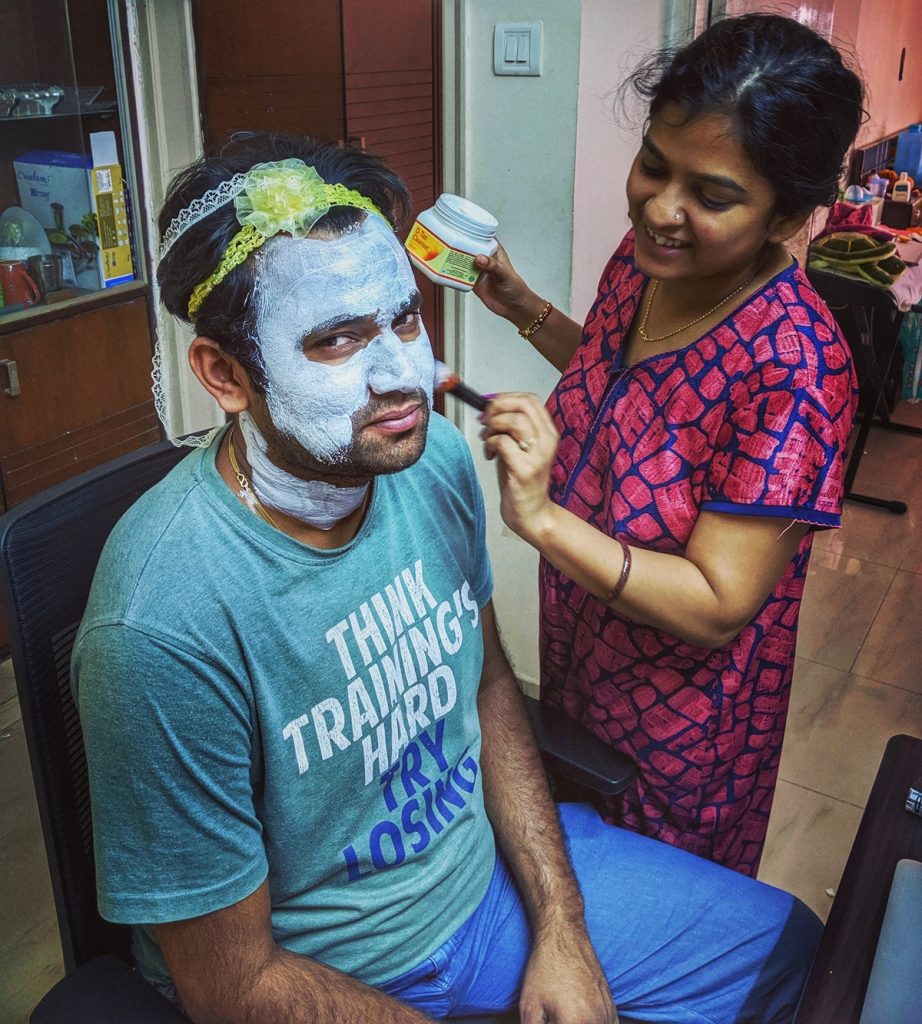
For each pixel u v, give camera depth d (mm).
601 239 2051
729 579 970
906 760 1016
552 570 1187
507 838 1029
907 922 811
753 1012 981
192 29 2238
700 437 1006
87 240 2352
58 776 829
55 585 829
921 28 4859
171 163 2395
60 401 2340
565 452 1179
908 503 3270
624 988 1007
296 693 797
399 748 886
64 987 799
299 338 727
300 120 2275
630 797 1188
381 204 792
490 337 2080
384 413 762
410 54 2197
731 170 868
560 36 1789
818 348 956
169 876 754
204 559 753
